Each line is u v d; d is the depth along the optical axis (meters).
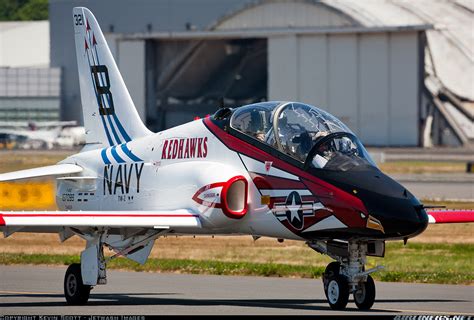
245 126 63.59
